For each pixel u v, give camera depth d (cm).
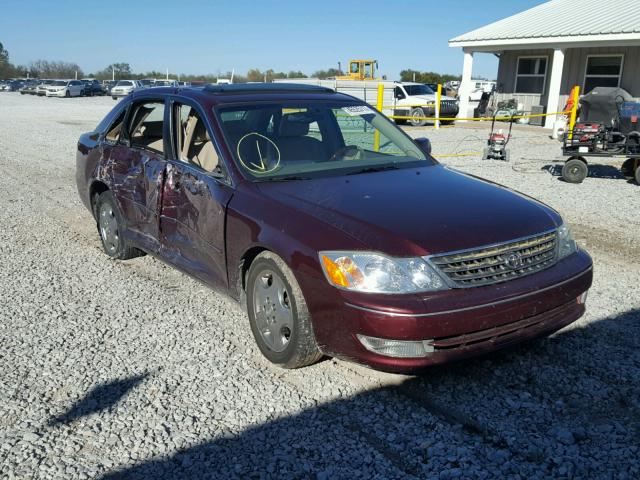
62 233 711
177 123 484
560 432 305
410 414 328
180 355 401
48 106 3494
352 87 2758
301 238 347
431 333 311
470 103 2622
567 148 1046
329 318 334
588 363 380
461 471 279
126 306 485
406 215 352
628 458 287
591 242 661
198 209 434
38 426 321
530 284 338
